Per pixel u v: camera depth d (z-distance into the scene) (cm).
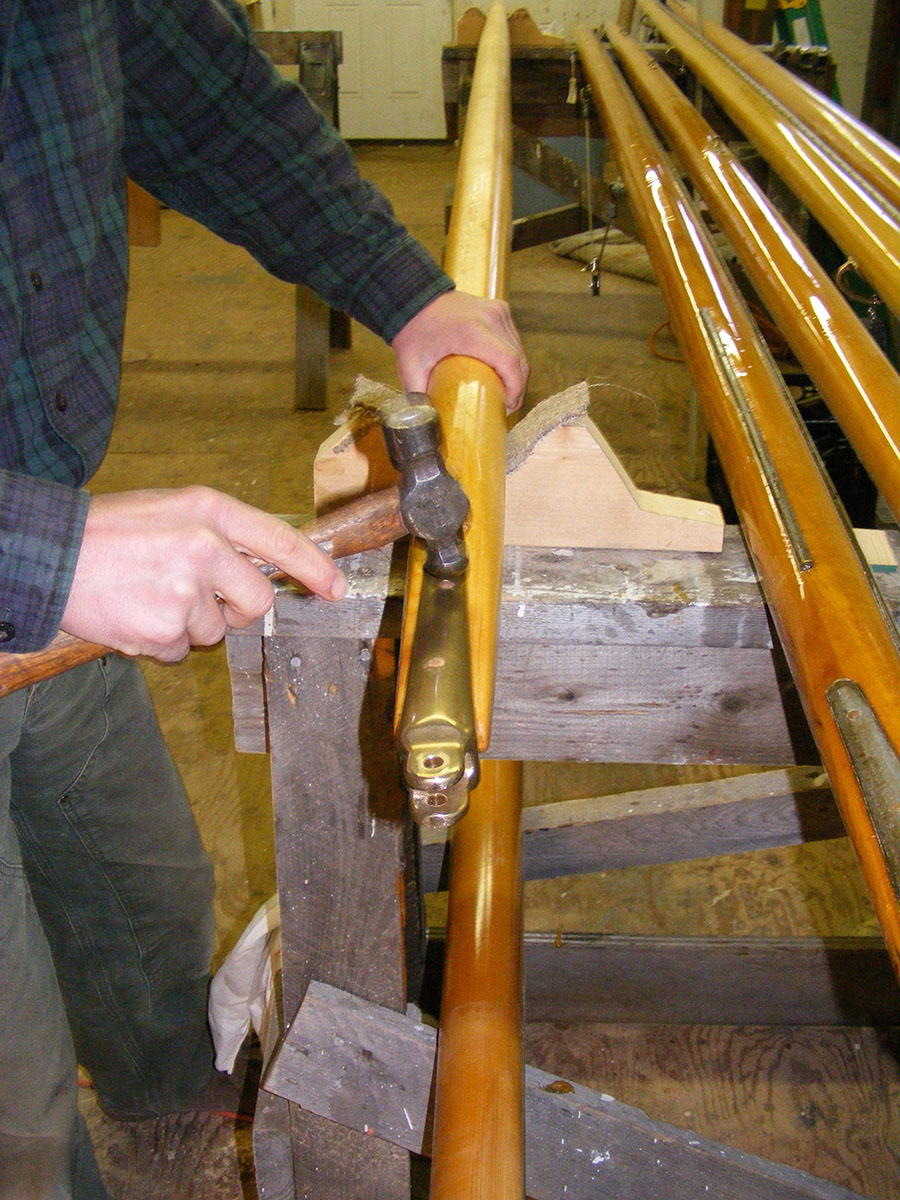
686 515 96
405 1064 112
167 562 75
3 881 107
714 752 99
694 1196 115
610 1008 172
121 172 111
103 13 101
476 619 68
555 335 459
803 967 164
